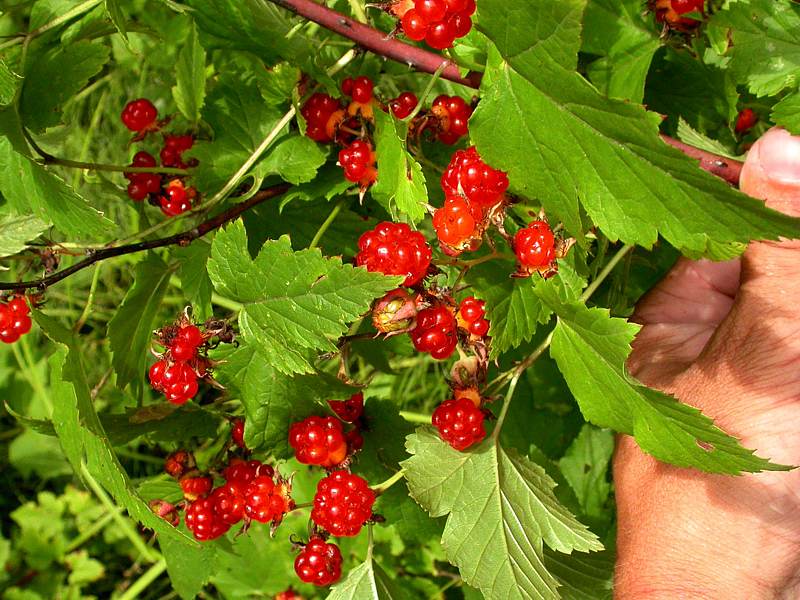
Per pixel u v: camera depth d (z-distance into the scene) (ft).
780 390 0.63
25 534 1.30
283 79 0.66
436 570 1.14
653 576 0.66
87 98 1.31
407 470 0.65
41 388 1.29
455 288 0.60
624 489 0.73
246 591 1.12
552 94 0.51
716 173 0.67
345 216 0.77
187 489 0.71
